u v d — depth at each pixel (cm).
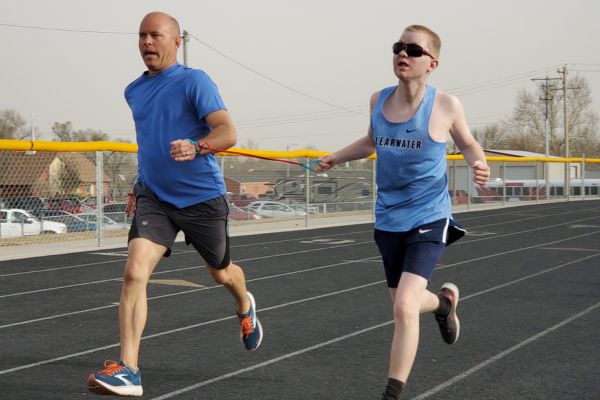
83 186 1845
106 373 469
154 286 1032
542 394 529
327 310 854
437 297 532
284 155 2192
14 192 1788
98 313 840
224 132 494
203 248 532
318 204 2466
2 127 7825
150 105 513
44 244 1672
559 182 4978
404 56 465
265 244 1659
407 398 518
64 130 6538
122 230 1889
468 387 545
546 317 805
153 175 513
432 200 482
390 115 481
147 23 511
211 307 873
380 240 498
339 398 518
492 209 3175
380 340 700
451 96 478
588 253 1444
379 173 491
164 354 643
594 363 613
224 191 531
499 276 1128
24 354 643
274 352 650
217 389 538
